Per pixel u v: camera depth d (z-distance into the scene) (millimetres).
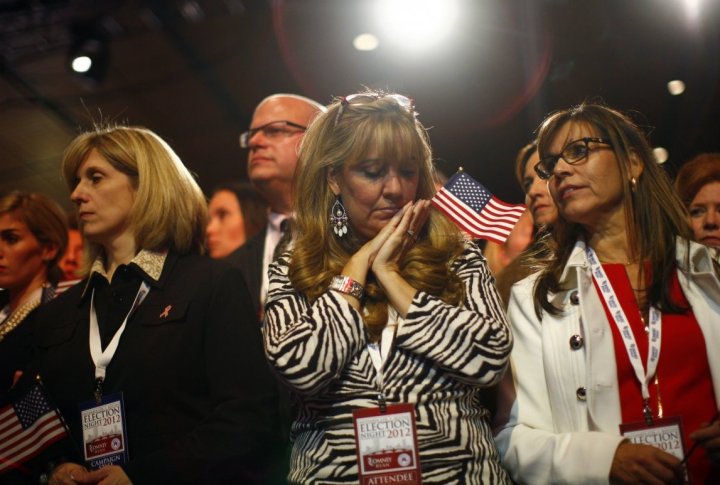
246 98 8445
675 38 5750
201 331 3105
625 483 2619
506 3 6414
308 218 3018
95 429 3000
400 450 2602
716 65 5652
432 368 2729
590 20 5965
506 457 2883
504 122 6605
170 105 8680
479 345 2670
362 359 2756
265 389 3066
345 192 2967
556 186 3072
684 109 5715
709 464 2723
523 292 3135
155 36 8344
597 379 2836
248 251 4348
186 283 3195
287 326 2809
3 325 3990
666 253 2953
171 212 3322
